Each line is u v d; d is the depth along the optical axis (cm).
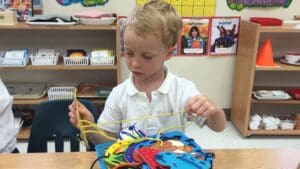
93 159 83
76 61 218
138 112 98
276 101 238
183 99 98
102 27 208
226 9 242
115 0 232
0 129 114
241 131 242
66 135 119
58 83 251
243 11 243
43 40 239
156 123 98
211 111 77
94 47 243
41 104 118
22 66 213
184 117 98
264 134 241
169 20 81
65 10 232
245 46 232
